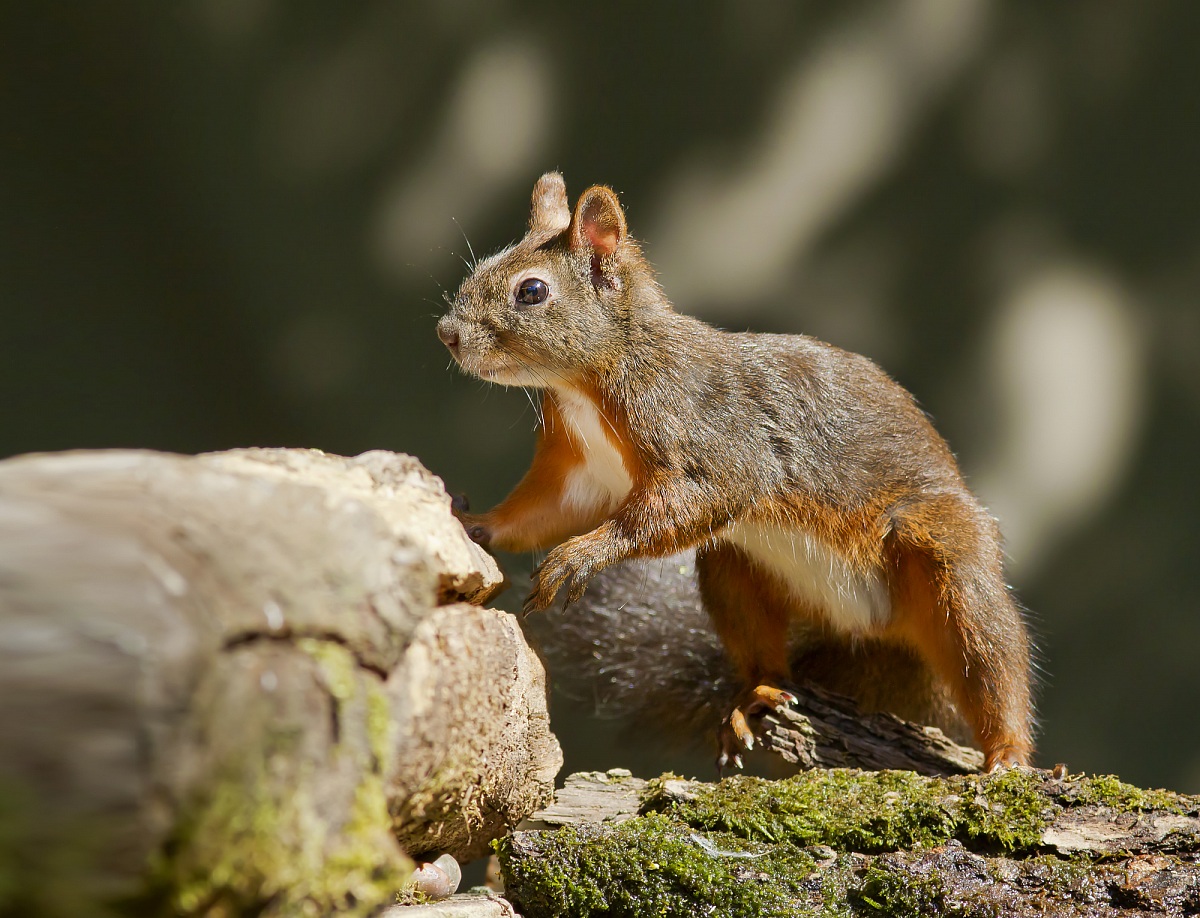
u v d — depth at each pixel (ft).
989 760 25.46
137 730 9.23
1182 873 17.78
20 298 52.34
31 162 52.37
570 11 53.36
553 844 18.71
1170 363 52.70
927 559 27.02
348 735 11.48
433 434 53.36
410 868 12.01
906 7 52.24
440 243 53.57
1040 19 52.26
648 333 26.63
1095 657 51.55
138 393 53.31
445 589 15.80
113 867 9.39
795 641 31.45
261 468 14.53
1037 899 17.67
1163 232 52.42
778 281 52.39
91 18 51.93
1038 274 52.47
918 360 52.34
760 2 52.44
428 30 53.47
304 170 53.57
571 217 26.68
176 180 53.31
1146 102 52.16
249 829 10.40
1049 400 52.44
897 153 52.65
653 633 31.86
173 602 9.66
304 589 11.40
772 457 26.91
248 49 52.80
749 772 32.83
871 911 18.04
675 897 18.25
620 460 27.07
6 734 9.07
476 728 16.29
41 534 9.65
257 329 53.72
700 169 52.65
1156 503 52.47
